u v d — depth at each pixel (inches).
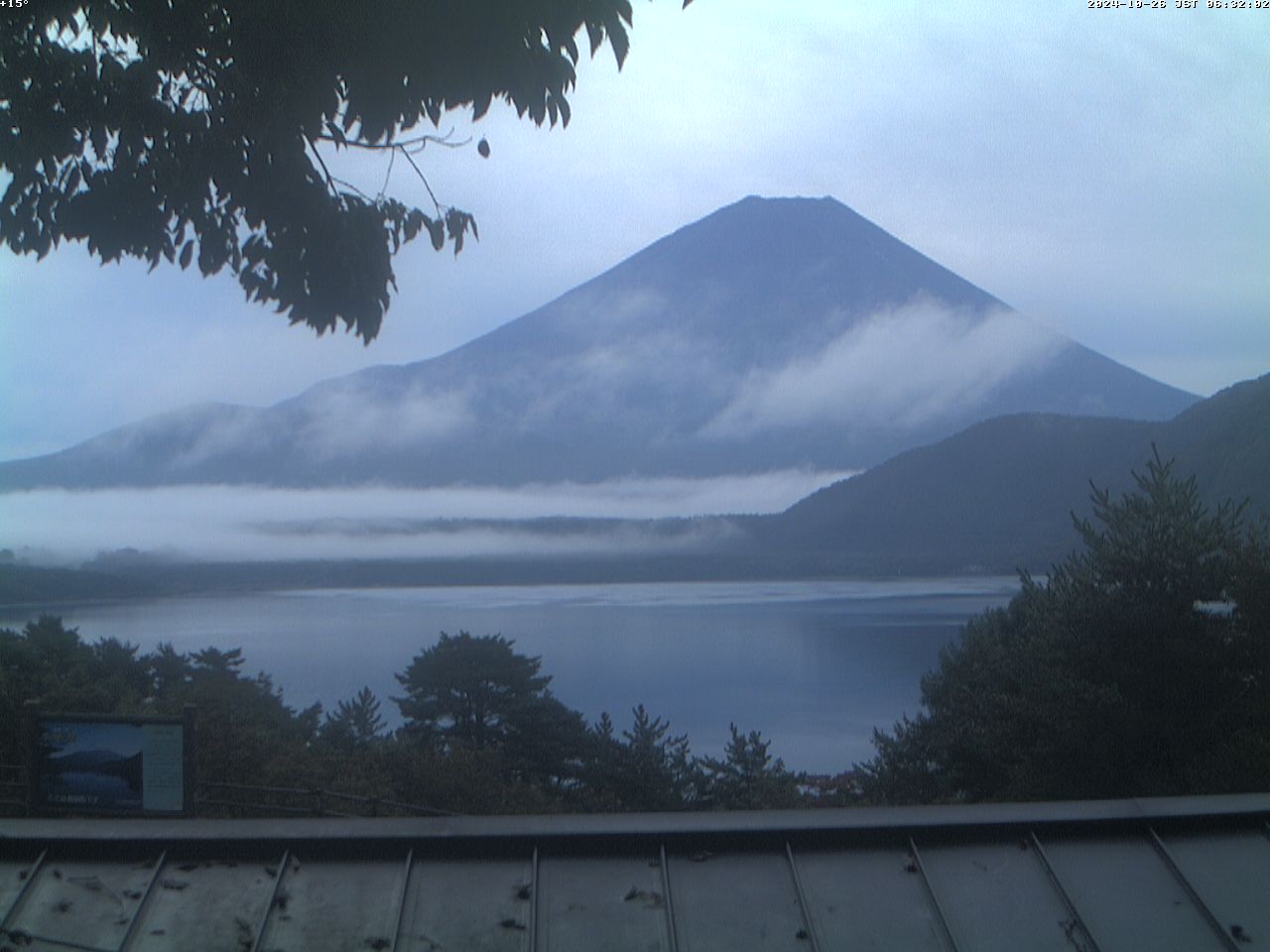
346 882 154.4
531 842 159.0
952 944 144.6
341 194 215.5
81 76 197.3
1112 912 150.1
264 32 187.9
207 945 144.6
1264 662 709.9
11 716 761.0
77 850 160.4
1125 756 719.7
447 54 185.6
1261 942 145.9
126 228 208.8
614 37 189.5
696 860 157.8
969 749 952.9
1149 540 738.2
